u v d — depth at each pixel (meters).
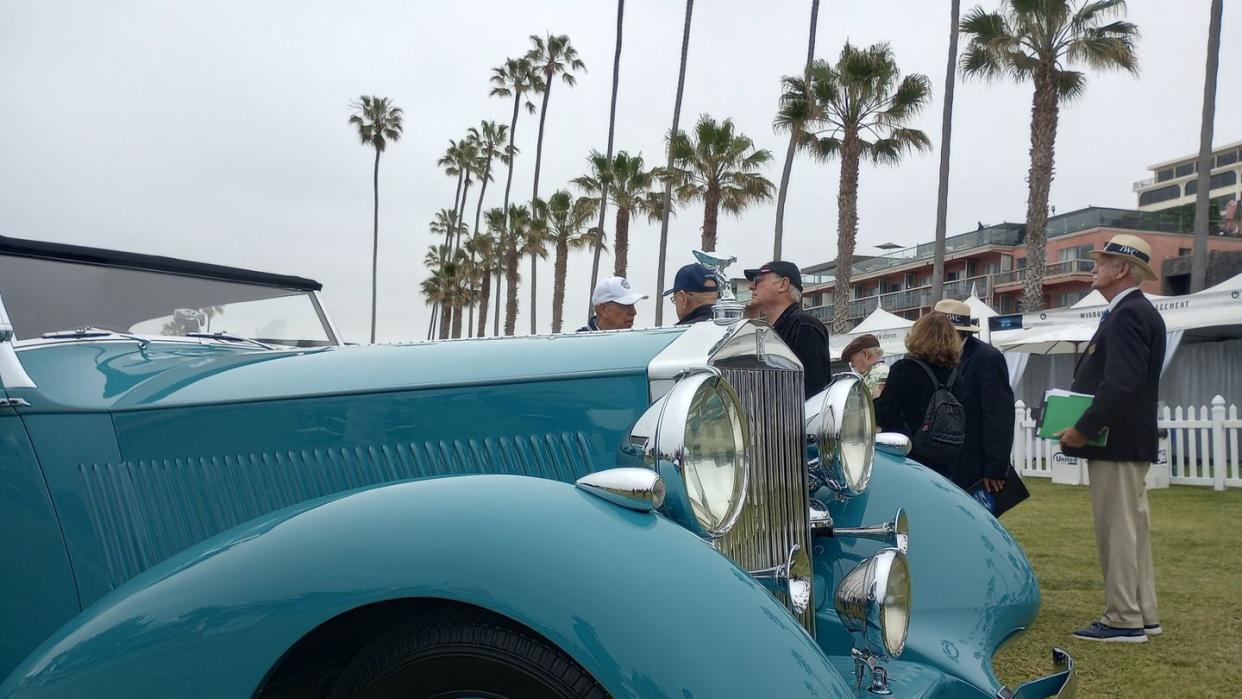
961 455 4.32
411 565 1.56
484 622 1.60
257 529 1.72
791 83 22.80
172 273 3.07
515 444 2.16
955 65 18.95
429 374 2.26
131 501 2.27
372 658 1.68
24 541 2.26
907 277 48.44
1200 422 10.77
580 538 1.56
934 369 4.31
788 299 4.02
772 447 2.26
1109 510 4.10
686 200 27.20
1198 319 11.80
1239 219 36.12
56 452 2.27
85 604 2.24
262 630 1.59
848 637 2.40
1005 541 2.73
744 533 2.11
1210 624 4.38
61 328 2.70
